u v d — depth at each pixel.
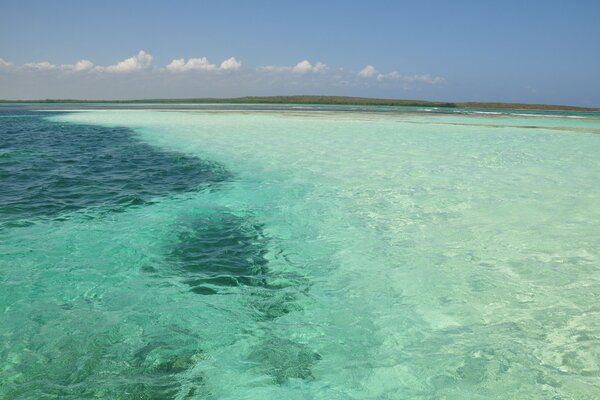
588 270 5.09
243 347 3.80
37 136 19.28
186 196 8.73
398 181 9.90
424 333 3.95
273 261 5.62
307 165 11.98
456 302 4.46
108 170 11.32
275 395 3.22
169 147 15.59
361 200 8.36
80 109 49.59
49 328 3.99
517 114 43.09
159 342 3.84
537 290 4.64
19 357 3.57
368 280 5.04
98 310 4.34
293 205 8.09
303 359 3.64
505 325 4.00
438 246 5.98
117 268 5.32
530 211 7.41
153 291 4.77
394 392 3.22
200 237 6.45
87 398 3.14
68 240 6.19
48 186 9.38
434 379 3.32
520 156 13.37
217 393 3.24
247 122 26.36
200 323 4.16
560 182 9.59
